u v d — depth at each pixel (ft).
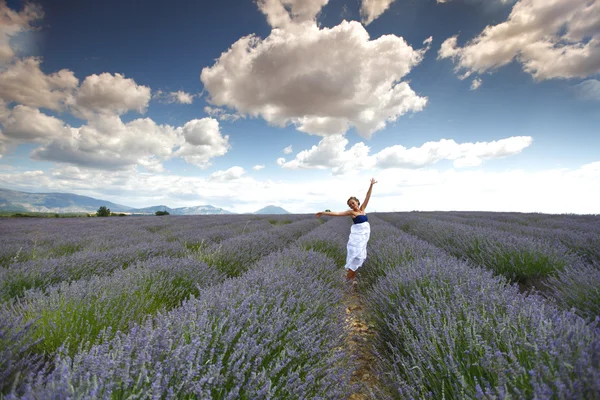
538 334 4.82
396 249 16.08
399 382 5.42
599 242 15.57
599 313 7.64
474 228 24.09
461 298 7.22
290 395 4.77
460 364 5.11
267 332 6.08
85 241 24.43
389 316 8.30
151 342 5.02
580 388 3.59
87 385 3.90
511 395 3.99
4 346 5.00
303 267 13.07
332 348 6.98
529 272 13.07
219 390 4.32
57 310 7.36
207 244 22.61
